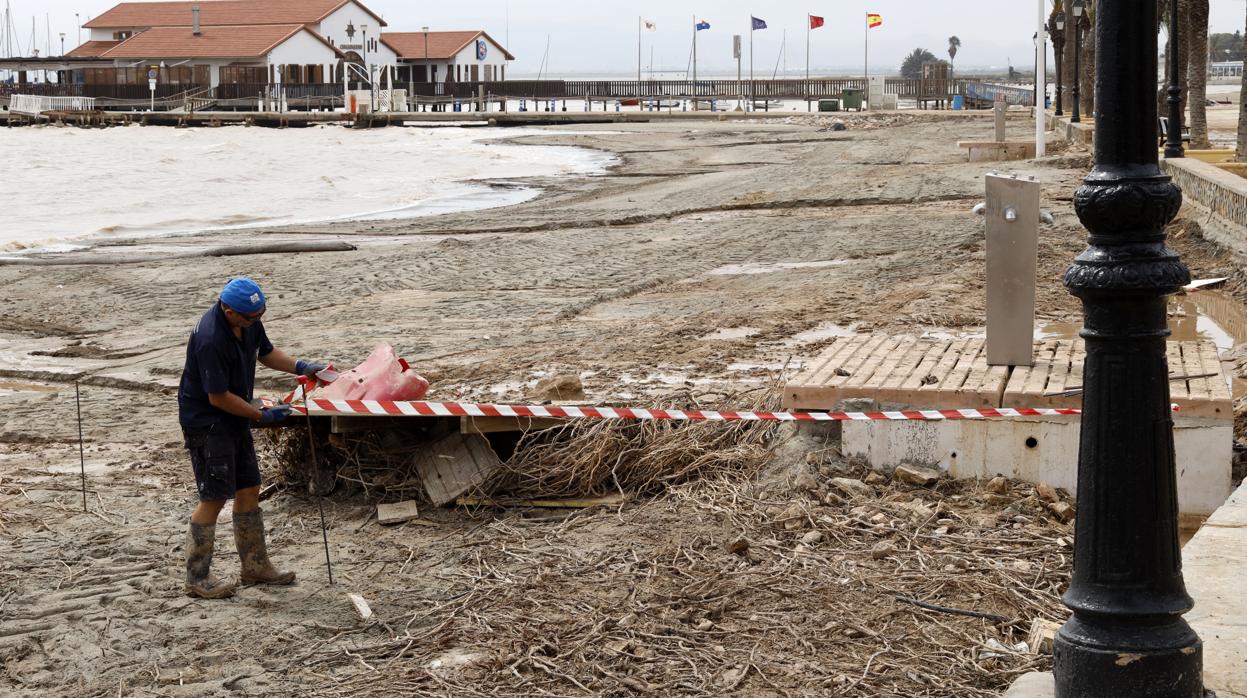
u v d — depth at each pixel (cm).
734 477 799
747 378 1135
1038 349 884
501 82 9988
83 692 547
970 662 534
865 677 525
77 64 9950
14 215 3191
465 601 631
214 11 10206
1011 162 3628
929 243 2114
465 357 1317
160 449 1003
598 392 1070
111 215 3203
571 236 2423
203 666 572
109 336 1546
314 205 3469
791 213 2734
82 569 704
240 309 636
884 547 668
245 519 668
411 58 10650
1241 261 1669
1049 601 595
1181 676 394
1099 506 396
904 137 5484
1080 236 2052
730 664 543
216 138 7225
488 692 529
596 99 10012
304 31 9581
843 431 780
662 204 3036
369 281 1916
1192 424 711
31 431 1067
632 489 800
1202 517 716
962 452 758
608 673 540
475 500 785
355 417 786
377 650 580
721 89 9775
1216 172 2084
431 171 4744
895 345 927
